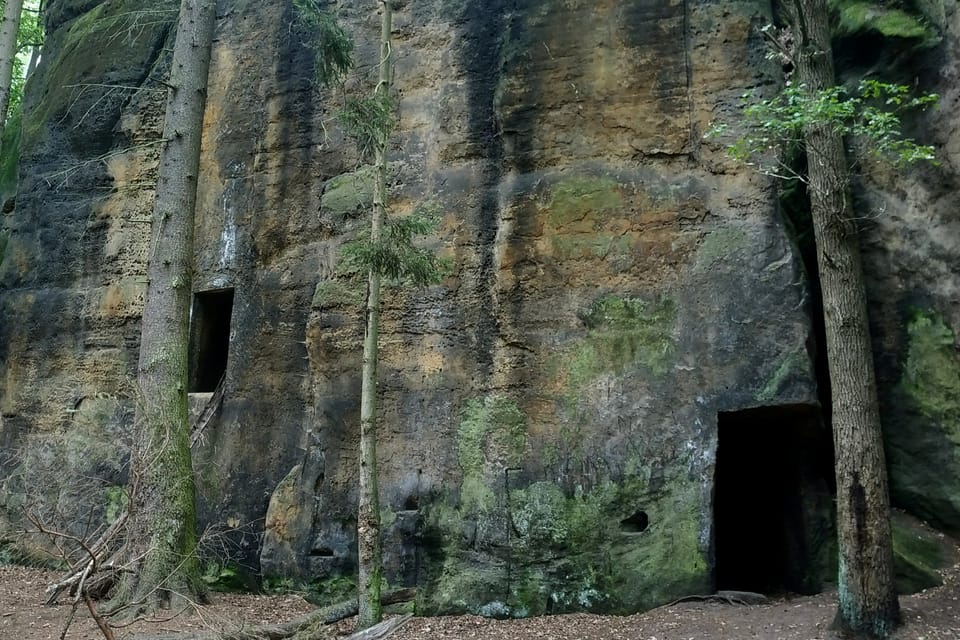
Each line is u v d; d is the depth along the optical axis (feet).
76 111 47.67
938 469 30.55
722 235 30.53
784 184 32.14
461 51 36.63
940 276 31.17
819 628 23.66
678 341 30.12
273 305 39.01
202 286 41.70
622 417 30.19
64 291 45.70
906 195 32.04
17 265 47.73
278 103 40.98
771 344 28.91
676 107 32.12
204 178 42.65
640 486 29.35
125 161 45.75
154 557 29.84
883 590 22.81
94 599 31.65
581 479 30.14
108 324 43.91
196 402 40.06
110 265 44.68
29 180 48.47
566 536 29.76
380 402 34.17
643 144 32.24
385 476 33.24
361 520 27.35
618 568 28.86
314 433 35.19
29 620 29.12
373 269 28.12
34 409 44.78
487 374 32.73
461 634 27.43
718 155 31.27
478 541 30.83
